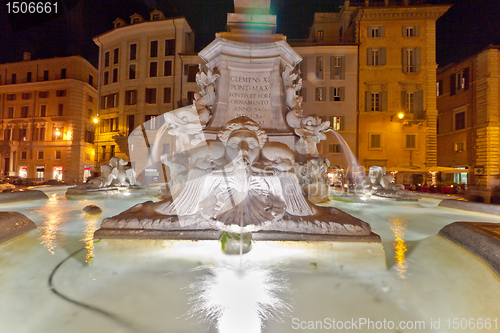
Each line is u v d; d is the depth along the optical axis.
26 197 4.80
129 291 1.47
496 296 1.36
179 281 1.58
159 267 1.75
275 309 1.33
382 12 27.00
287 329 1.20
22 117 37.66
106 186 5.92
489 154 25.14
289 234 1.91
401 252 1.98
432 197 6.14
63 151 36.25
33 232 2.09
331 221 2.01
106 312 1.30
